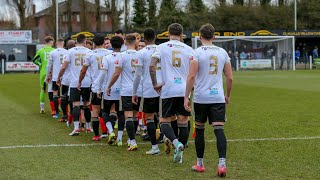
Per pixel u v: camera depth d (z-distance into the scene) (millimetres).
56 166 15922
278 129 23391
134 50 19547
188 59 16641
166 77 16406
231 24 136500
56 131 23828
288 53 101750
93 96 20875
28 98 42281
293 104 35125
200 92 14648
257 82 60062
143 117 22141
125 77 19203
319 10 134000
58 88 29281
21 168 15617
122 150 18953
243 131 22922
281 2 142875
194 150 18781
